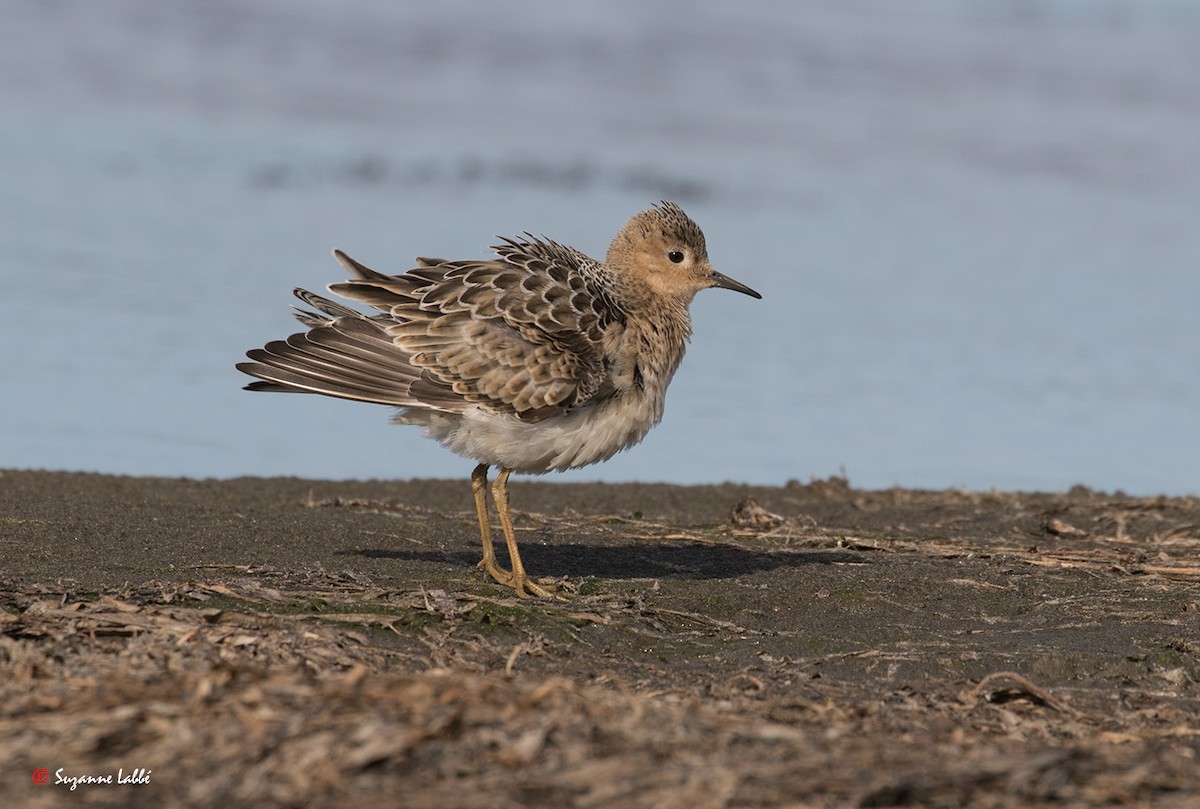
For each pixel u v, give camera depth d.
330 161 27.81
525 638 9.12
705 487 15.16
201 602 9.13
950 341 20.31
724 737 6.87
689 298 11.57
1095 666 9.21
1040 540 12.93
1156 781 6.52
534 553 11.56
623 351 10.37
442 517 12.83
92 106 30.09
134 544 10.70
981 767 6.46
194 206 24.41
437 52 35.88
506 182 27.09
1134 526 13.55
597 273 10.95
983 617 10.19
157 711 6.78
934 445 16.81
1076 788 6.40
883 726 7.54
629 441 10.60
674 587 10.52
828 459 16.27
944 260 24.06
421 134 29.88
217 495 13.66
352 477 15.30
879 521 13.73
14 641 7.98
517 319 10.04
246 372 9.73
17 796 6.04
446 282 10.21
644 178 27.92
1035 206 27.69
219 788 6.14
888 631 9.80
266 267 21.42
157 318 19.17
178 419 16.42
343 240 22.89
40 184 24.92
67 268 20.81
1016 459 16.44
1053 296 22.39
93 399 16.70
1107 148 31.48
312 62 34.50
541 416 10.01
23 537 10.64
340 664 8.16
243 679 7.34
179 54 34.28
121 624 8.38
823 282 22.67
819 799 6.21
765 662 9.02
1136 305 22.08
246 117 30.17
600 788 6.22
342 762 6.31
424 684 7.10
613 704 7.29
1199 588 10.95
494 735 6.59
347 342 9.99
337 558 10.80
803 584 10.73
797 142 30.84
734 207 26.45
